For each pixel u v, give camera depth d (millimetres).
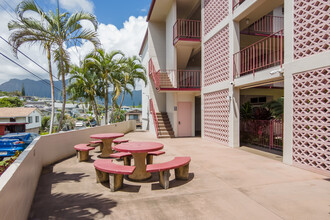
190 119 13086
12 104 49406
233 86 8469
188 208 3336
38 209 3373
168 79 14125
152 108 15312
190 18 14945
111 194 3996
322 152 4844
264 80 6797
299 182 4410
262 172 5160
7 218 1998
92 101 14992
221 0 9359
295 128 5562
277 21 11203
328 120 4684
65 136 7535
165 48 16141
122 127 15789
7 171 2375
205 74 11180
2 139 9227
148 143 5707
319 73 4844
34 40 8016
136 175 4887
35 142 4820
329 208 3238
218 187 4223
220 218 3000
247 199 3619
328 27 4711
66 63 8883
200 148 8680
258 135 8969
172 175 5180
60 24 8383
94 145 9984
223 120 9406
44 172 5555
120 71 14930
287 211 3160
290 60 5629
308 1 5180
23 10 7566
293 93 5586
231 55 8586
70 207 3438
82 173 5469
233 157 6879
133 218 3047
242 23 10062
